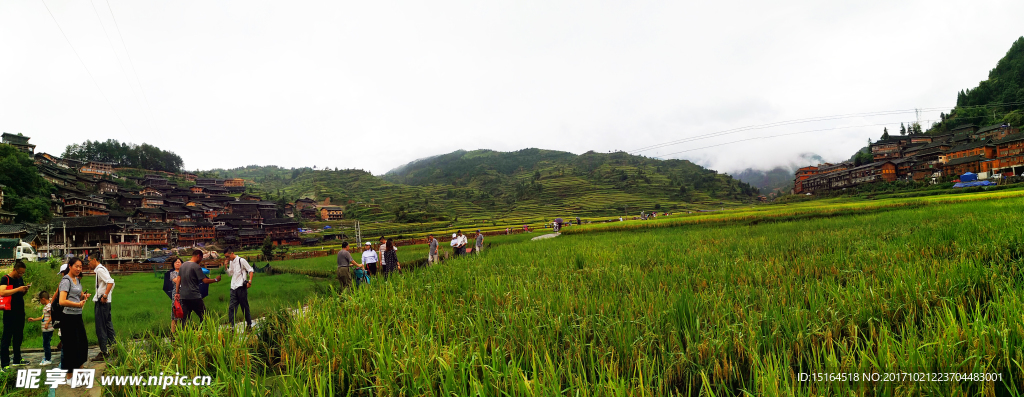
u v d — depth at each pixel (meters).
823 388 4.18
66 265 7.32
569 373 4.67
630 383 4.76
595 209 153.62
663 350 5.46
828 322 5.77
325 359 5.83
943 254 10.52
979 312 4.96
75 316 7.00
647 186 194.00
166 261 45.28
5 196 60.66
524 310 7.10
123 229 66.12
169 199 110.81
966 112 125.44
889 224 21.36
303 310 8.80
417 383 4.92
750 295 7.54
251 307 12.55
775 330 5.57
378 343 5.91
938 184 83.38
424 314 7.48
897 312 6.05
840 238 16.17
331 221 135.38
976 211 23.33
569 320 6.82
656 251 16.44
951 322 4.81
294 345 6.71
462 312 7.58
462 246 22.97
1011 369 4.28
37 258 35.59
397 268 16.17
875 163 110.88
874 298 6.38
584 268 12.67
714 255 13.77
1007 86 123.88
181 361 5.95
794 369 5.27
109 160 155.25
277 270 30.80
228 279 23.98
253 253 69.50
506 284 9.94
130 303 13.90
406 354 5.53
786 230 24.48
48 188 75.06
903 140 125.44
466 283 10.74
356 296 9.37
